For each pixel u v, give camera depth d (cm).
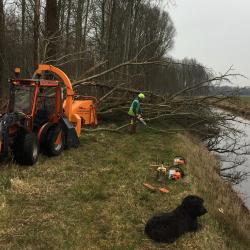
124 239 683
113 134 1623
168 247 664
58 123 1208
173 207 830
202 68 1877
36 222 722
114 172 1057
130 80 1936
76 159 1165
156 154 1311
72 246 648
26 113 1094
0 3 1839
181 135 1698
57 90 1212
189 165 1183
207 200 895
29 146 1027
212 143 1978
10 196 830
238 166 1736
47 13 1845
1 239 654
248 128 2986
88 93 1945
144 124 1691
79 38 2659
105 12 2942
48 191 874
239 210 934
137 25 3606
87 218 753
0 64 1856
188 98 1852
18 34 2727
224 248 670
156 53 3416
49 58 1762
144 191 914
